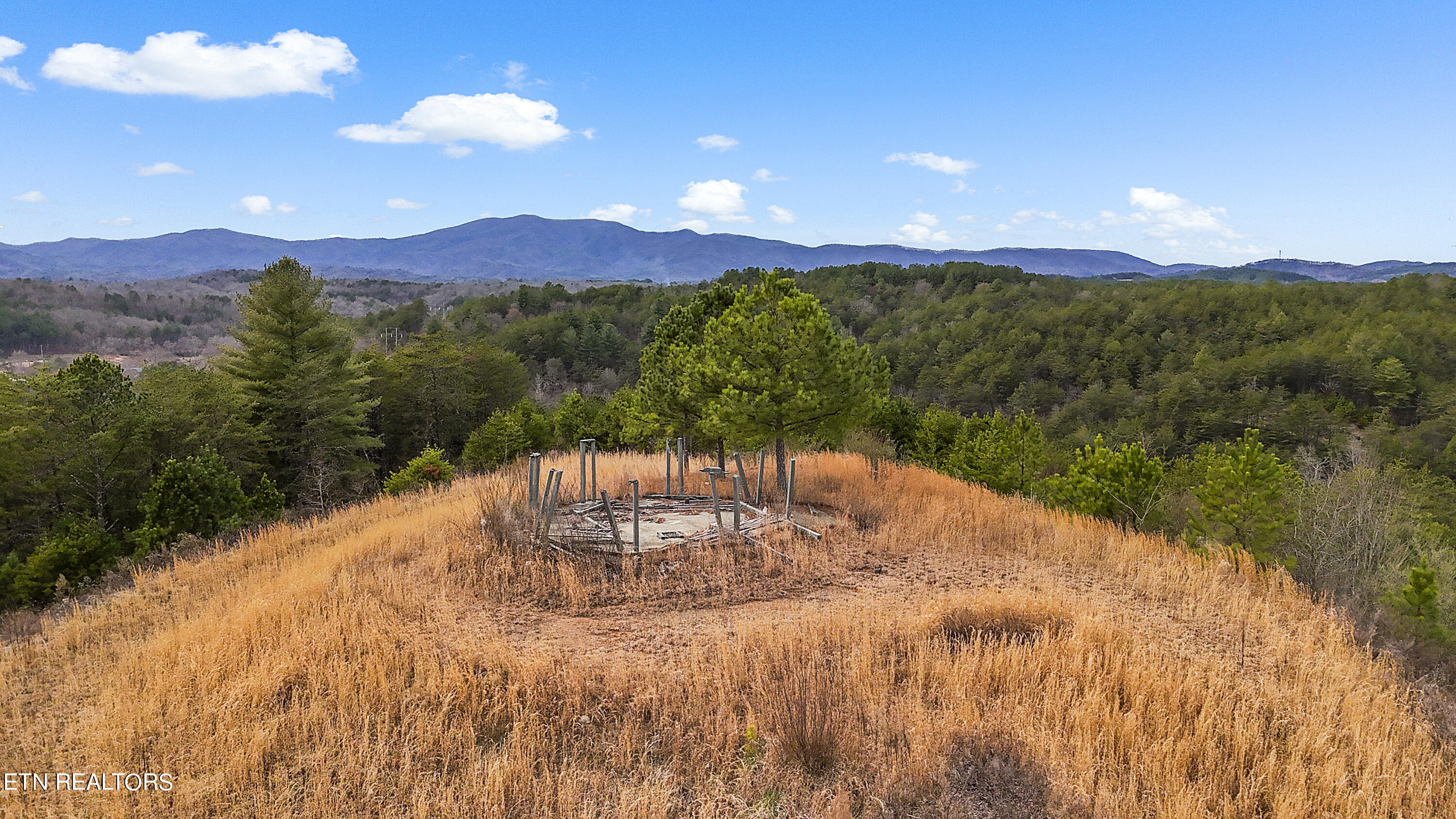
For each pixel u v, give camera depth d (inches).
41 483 888.3
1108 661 274.5
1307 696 259.8
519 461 884.6
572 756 232.1
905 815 202.7
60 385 916.0
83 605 422.0
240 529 596.1
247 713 251.9
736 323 508.1
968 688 259.4
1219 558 421.7
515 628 327.6
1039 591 373.7
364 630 310.3
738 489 421.4
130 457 964.0
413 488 811.4
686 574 382.0
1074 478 608.1
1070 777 212.2
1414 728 247.8
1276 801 204.4
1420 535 605.0
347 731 240.4
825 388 509.7
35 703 284.7
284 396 1179.9
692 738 237.8
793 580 380.8
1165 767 217.5
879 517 497.4
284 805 210.5
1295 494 629.9
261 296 1190.3
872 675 267.7
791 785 215.6
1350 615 336.8
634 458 840.9
